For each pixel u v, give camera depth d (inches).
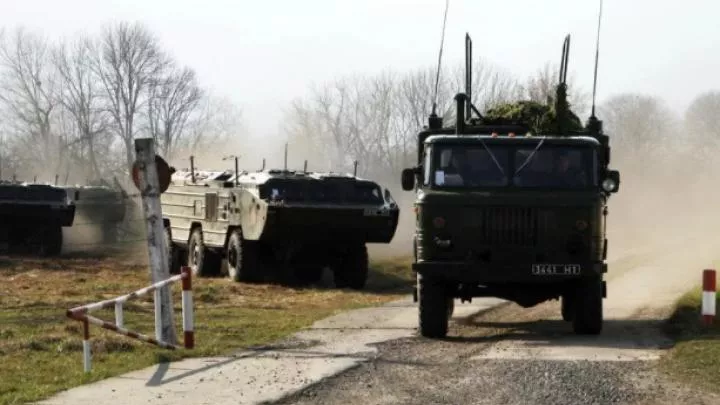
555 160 608.1
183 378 471.8
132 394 437.7
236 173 1025.5
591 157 609.0
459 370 487.8
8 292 890.1
